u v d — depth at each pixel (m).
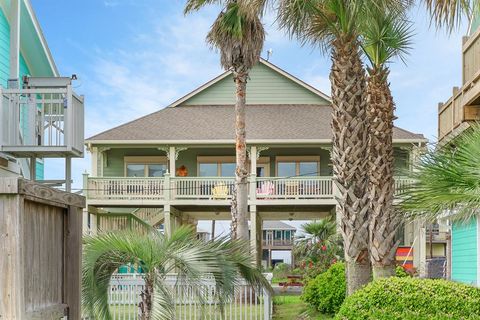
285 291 17.84
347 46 8.38
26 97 7.97
